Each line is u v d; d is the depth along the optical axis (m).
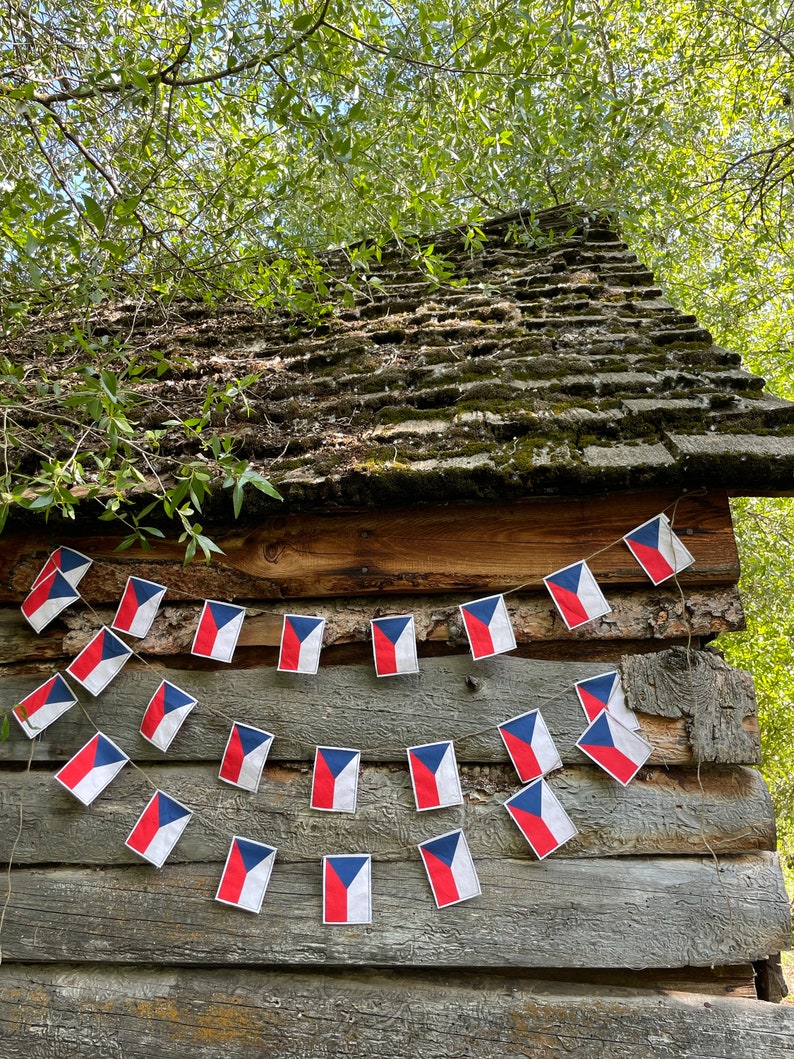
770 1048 1.74
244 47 2.56
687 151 6.89
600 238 4.23
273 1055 1.83
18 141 2.71
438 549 2.11
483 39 2.88
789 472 1.85
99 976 2.00
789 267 7.47
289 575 2.16
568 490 1.94
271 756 2.07
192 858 2.03
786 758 9.25
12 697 2.24
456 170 3.12
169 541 2.27
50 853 2.09
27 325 3.65
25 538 2.32
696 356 2.49
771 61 6.94
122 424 1.80
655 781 1.96
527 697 2.02
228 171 3.14
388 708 2.06
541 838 1.90
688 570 2.01
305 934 1.93
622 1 5.91
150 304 3.98
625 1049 1.76
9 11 2.75
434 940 1.88
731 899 1.85
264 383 2.88
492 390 2.38
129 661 2.24
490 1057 1.78
